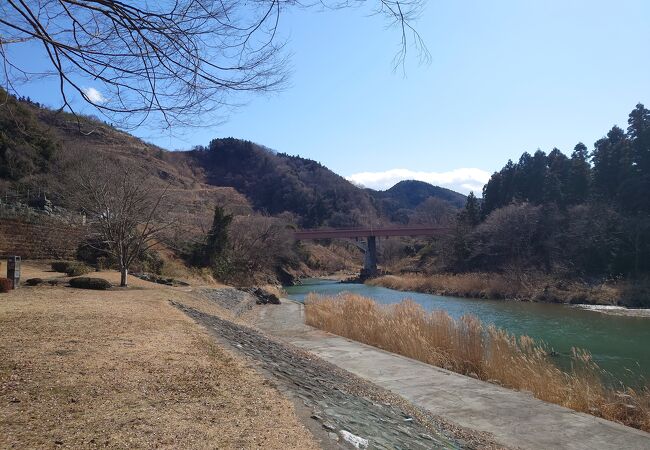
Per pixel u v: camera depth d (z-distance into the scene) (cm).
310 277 8425
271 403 595
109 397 544
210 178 13712
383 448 539
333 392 781
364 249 8206
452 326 1462
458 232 6738
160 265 3309
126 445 422
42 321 981
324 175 15675
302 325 2083
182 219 2650
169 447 428
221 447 442
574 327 2545
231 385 649
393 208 18525
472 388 1015
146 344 838
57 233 2989
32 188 3120
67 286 1841
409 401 916
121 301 1445
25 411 479
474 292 4462
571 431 764
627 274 4591
